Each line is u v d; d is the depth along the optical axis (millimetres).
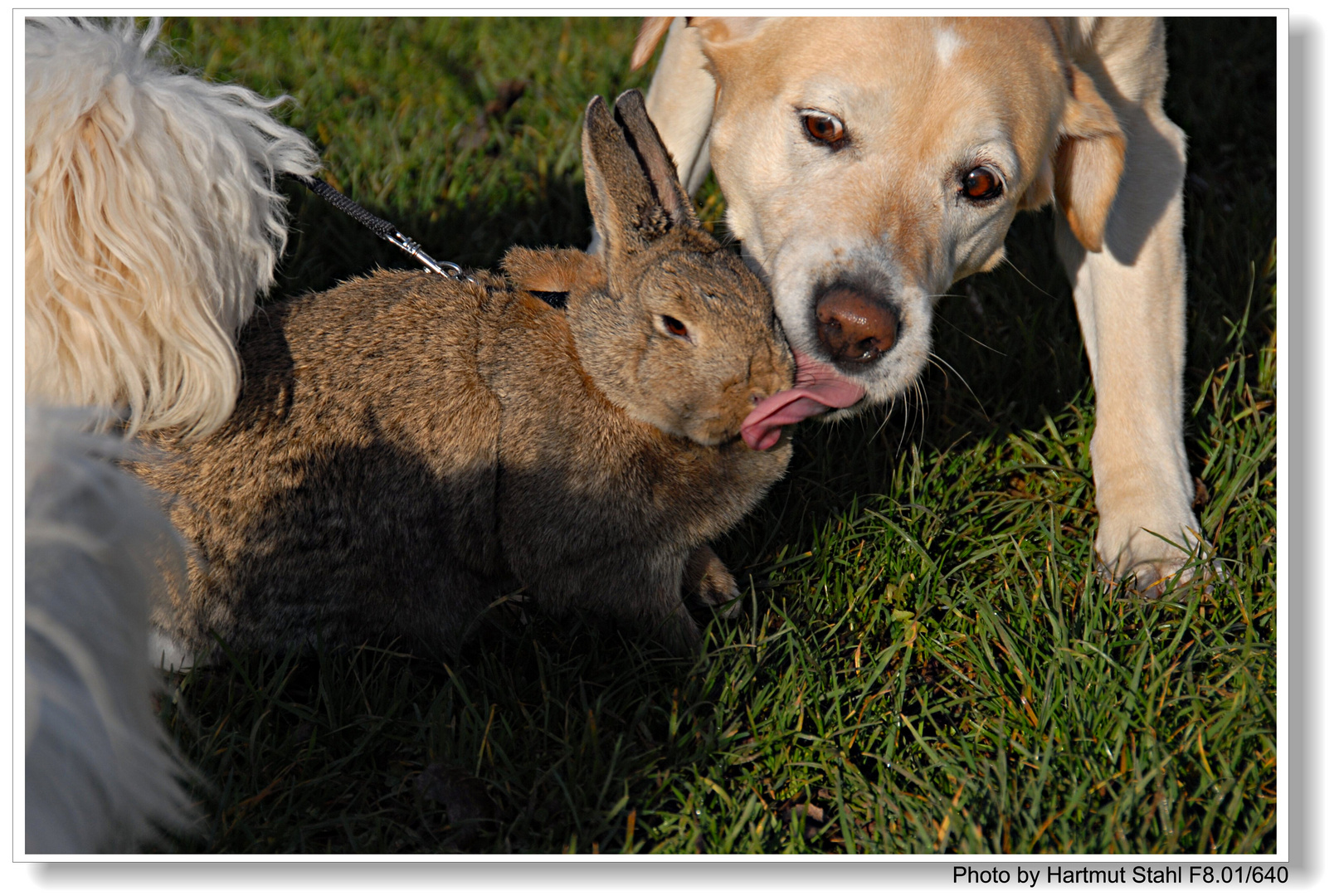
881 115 3971
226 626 3723
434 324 3736
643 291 3371
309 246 5688
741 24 4516
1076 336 5652
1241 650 3852
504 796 3496
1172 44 7832
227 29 7301
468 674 3908
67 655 2277
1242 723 3588
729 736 3619
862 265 3824
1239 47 8039
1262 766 3496
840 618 4168
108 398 3453
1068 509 4746
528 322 3693
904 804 3400
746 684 3775
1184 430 5031
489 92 7121
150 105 3404
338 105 6766
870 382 3861
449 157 6484
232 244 3662
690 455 3645
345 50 7352
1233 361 5234
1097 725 3621
